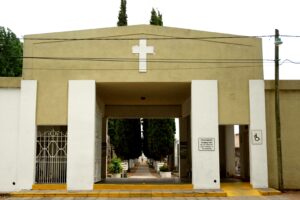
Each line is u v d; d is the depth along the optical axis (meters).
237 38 19.33
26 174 18.48
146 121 48.59
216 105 18.83
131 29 19.19
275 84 18.72
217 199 16.34
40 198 16.73
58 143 19.36
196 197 16.86
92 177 18.38
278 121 18.55
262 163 18.61
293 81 19.44
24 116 18.80
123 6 37.06
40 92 19.00
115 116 26.45
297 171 19.20
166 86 20.06
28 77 19.06
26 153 18.61
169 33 19.19
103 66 19.03
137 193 17.11
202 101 18.88
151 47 19.09
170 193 17.09
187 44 19.17
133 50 19.06
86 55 19.11
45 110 18.88
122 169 33.25
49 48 19.22
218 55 19.19
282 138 19.39
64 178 18.95
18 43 34.75
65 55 19.12
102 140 25.56
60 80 19.02
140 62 19.00
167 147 40.88
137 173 45.12
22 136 18.69
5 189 18.52
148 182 20.42
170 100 24.94
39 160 19.00
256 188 18.39
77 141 18.58
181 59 19.08
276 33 18.67
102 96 23.17
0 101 19.06
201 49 19.19
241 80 19.14
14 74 34.12
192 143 18.64
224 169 25.42
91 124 18.69
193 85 18.94
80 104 18.80
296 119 19.48
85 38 19.17
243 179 21.83
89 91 18.88
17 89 19.12
